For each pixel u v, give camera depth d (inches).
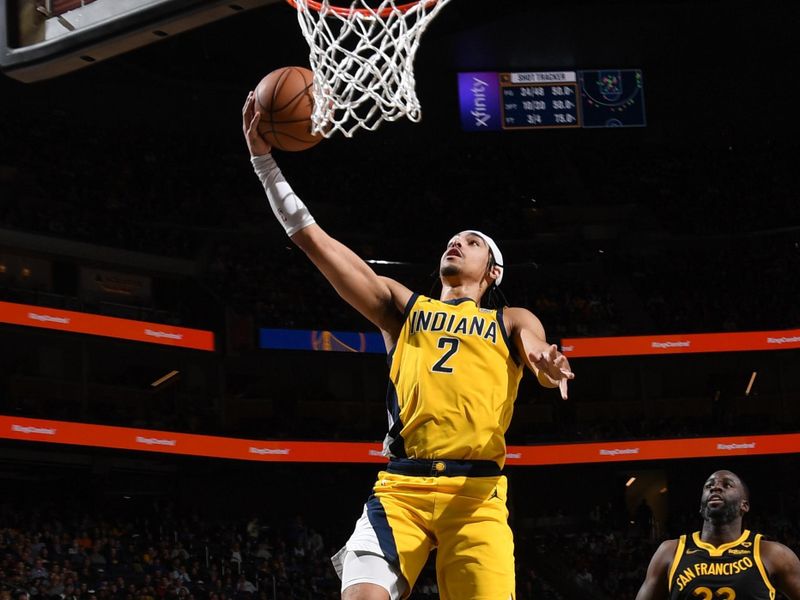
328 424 1136.8
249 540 1003.3
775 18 1252.5
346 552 137.0
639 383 1251.8
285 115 152.3
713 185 1413.6
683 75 1374.3
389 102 167.9
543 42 1296.8
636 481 1226.6
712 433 1149.1
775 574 207.6
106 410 1027.3
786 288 1254.9
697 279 1301.7
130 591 782.5
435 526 136.1
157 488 1087.6
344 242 1306.6
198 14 190.4
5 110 1200.8
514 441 1135.0
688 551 213.6
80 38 203.3
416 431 138.6
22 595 697.6
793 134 1439.5
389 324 148.6
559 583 1014.4
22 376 1000.9
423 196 1380.4
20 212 1048.2
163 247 1138.7
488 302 155.6
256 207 1275.8
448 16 1247.5
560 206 1379.2
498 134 1355.8
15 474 1005.8
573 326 1229.7
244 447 1044.5
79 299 1017.5
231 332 1093.8
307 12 172.7
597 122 1344.7
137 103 1284.4
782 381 1235.9
